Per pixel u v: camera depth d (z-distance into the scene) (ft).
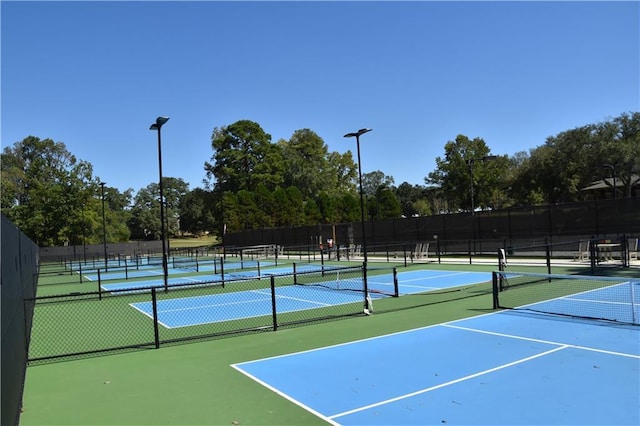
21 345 25.32
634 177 161.38
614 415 17.30
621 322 32.27
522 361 24.40
